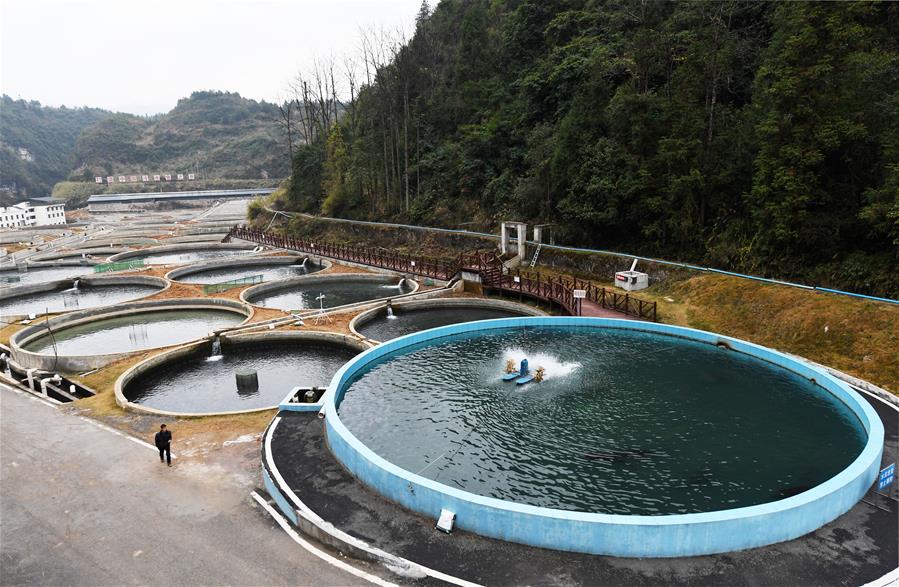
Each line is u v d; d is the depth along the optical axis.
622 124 45.59
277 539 14.54
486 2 90.88
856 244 32.75
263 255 68.00
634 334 32.78
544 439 20.39
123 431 21.34
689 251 42.28
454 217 66.81
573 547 13.54
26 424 21.98
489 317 41.19
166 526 15.12
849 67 31.06
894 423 20.98
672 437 20.44
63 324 39.84
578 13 63.78
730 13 46.84
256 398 27.56
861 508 15.41
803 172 31.92
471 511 14.27
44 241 87.69
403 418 22.23
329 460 18.17
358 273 55.72
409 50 77.25
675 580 12.49
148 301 43.84
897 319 26.84
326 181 89.19
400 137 76.38
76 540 14.55
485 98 71.94
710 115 41.19
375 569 13.26
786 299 31.64
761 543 13.70
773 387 24.78
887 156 29.28
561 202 49.00
